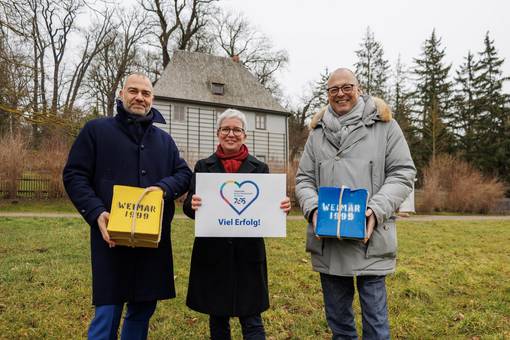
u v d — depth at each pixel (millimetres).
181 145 24969
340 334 2740
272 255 6430
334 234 2438
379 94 39844
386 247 2562
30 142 15688
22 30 8562
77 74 30391
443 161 21781
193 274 2803
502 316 3941
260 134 27812
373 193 2639
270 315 3859
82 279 4727
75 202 2471
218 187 2707
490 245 8031
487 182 20906
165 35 30750
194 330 3535
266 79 36062
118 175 2590
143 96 2711
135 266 2570
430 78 40219
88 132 2615
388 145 2691
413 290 4547
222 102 26391
